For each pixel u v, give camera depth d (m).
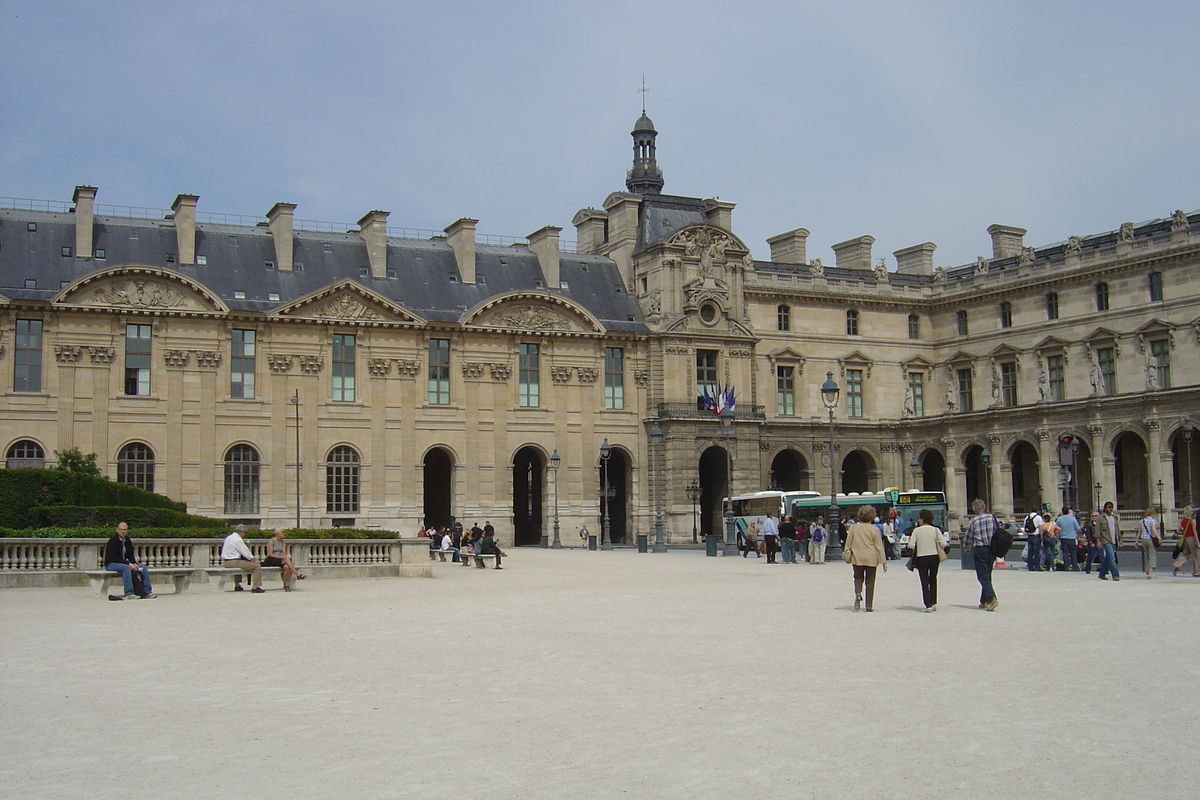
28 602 37.09
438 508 101.94
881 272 108.62
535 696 19.86
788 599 36.72
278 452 85.94
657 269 98.88
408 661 23.80
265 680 21.69
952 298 107.88
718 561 64.81
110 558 39.03
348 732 17.38
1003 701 18.95
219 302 84.19
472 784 14.59
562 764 15.45
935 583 32.12
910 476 105.69
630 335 97.19
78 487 50.34
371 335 89.38
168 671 22.77
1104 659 23.00
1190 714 17.94
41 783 14.75
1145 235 93.88
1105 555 44.22
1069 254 97.88
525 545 101.19
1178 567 47.31
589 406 96.00
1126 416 88.81
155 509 54.22
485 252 98.19
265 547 48.97
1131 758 15.41
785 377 104.69
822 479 104.38
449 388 92.00
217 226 89.44
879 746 16.14
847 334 107.06
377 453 88.75
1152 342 92.06
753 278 103.50
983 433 99.12
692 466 97.44
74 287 80.50
